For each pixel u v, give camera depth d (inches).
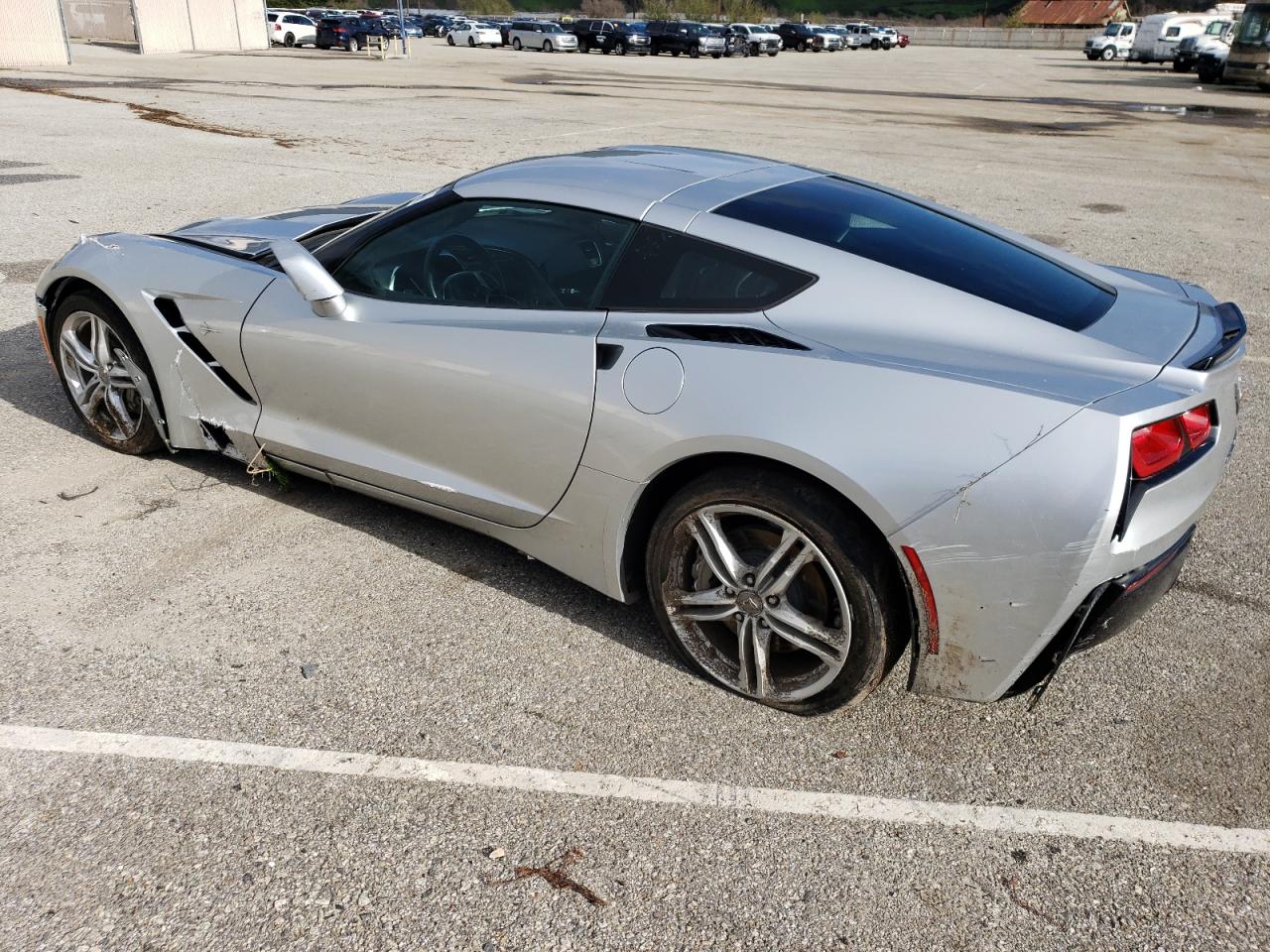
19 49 1143.0
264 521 146.8
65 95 762.2
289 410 140.6
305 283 126.2
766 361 99.5
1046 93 1189.7
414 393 124.3
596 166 127.4
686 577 110.7
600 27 1943.9
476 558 138.8
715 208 112.8
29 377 197.2
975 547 90.7
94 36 1881.2
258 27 1724.9
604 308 112.1
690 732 105.4
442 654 116.9
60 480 156.3
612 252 113.3
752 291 105.3
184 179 412.8
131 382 156.9
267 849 88.2
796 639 103.5
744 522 105.0
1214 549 149.8
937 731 107.1
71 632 117.8
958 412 91.2
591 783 97.5
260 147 521.7
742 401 98.7
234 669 112.4
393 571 134.6
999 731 107.3
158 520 145.6
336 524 146.9
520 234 120.3
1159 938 82.0
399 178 439.5
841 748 103.9
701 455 103.1
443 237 126.6
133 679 110.0
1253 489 171.6
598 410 108.3
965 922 83.1
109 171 427.8
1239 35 1279.5
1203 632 127.5
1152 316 108.4
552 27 2001.7
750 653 107.7
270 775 96.8
